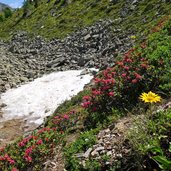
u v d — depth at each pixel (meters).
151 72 14.98
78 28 53.12
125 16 44.66
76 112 16.22
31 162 13.19
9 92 28.42
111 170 8.95
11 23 84.00
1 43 67.31
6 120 22.58
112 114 13.93
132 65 16.58
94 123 14.16
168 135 8.66
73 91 26.03
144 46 18.56
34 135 15.18
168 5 37.53
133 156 8.76
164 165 7.03
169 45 16.69
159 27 23.03
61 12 67.00
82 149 11.12
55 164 12.02
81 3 64.38
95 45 40.69
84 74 29.95
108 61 29.84
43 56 45.25
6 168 13.34
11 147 15.04
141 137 8.77
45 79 31.03
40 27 66.12
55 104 24.12
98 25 47.66
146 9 41.59
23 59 43.91
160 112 9.73
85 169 9.71
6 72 34.22
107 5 54.12
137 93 14.55
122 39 36.28
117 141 10.06
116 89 15.19
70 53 41.69
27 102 25.36
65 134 14.43
